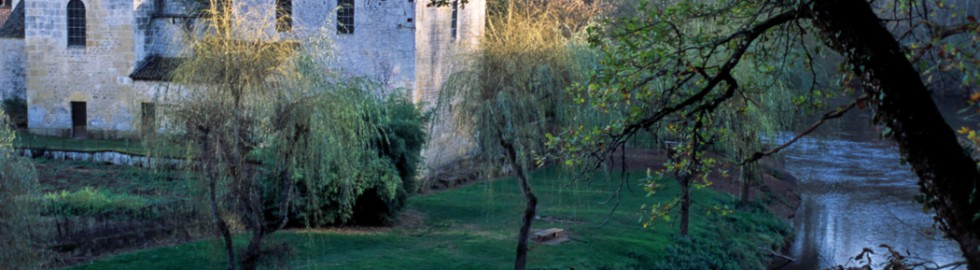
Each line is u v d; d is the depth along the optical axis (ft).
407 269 65.36
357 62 107.45
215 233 53.78
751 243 85.35
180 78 51.96
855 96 27.48
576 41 70.79
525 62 63.62
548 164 116.78
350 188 66.49
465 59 67.41
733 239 84.33
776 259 83.56
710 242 80.94
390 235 78.89
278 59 53.31
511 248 73.87
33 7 126.93
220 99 51.11
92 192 84.79
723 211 36.91
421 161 93.97
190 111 51.01
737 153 79.36
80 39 127.24
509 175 112.57
